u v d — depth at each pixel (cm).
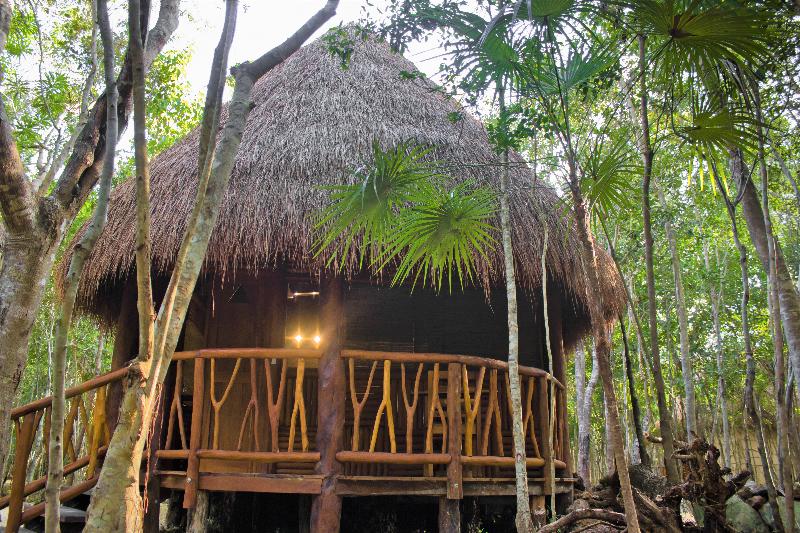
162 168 656
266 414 633
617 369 1545
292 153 635
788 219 1366
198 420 537
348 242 501
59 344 286
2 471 362
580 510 509
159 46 458
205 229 310
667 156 1030
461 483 523
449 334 720
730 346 1526
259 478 519
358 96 744
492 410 567
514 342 482
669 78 499
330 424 527
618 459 362
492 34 429
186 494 520
